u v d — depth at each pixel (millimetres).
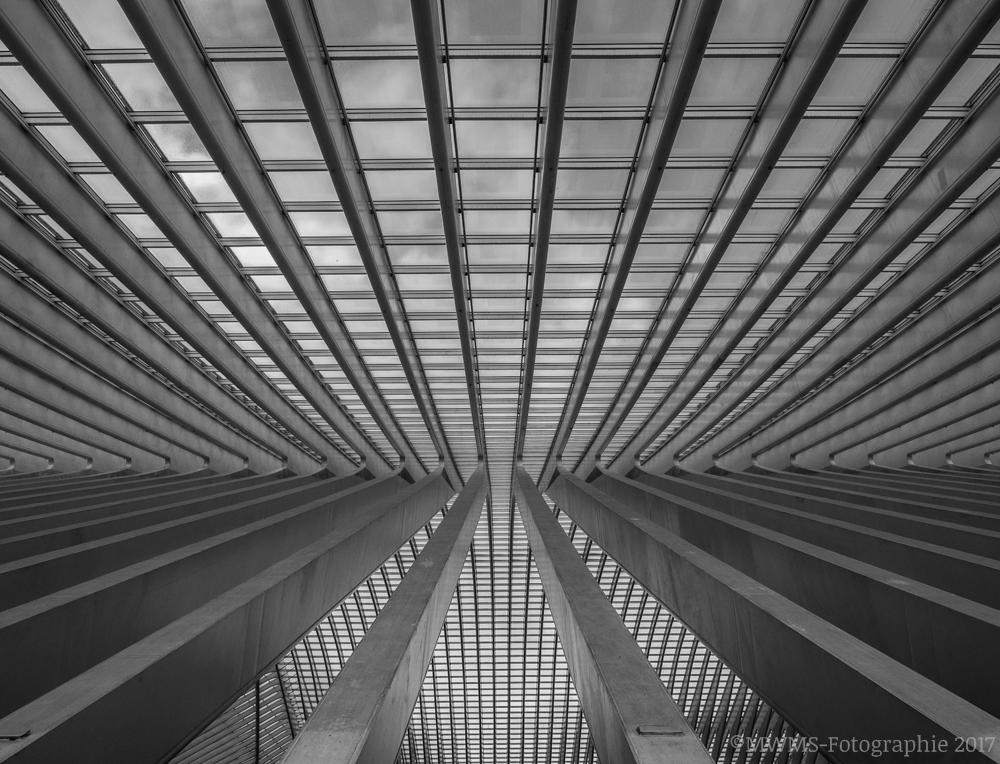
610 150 9352
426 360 17344
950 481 18719
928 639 7070
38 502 17234
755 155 8641
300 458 27797
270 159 9438
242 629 7758
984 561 8828
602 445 26969
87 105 7551
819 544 12508
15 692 6270
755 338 15727
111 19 7109
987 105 7969
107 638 7645
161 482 22703
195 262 10578
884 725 5242
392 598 8992
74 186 9352
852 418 18891
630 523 13430
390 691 6184
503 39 7570
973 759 4398
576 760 33000
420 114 8617
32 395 16531
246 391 17375
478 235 11438
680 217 10828
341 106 8523
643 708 5672
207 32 7406
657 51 7738
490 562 32188
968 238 10078
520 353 16828
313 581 10312
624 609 28562
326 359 17406
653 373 17031
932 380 14883
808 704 6402
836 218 9398
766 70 7902
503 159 9469
